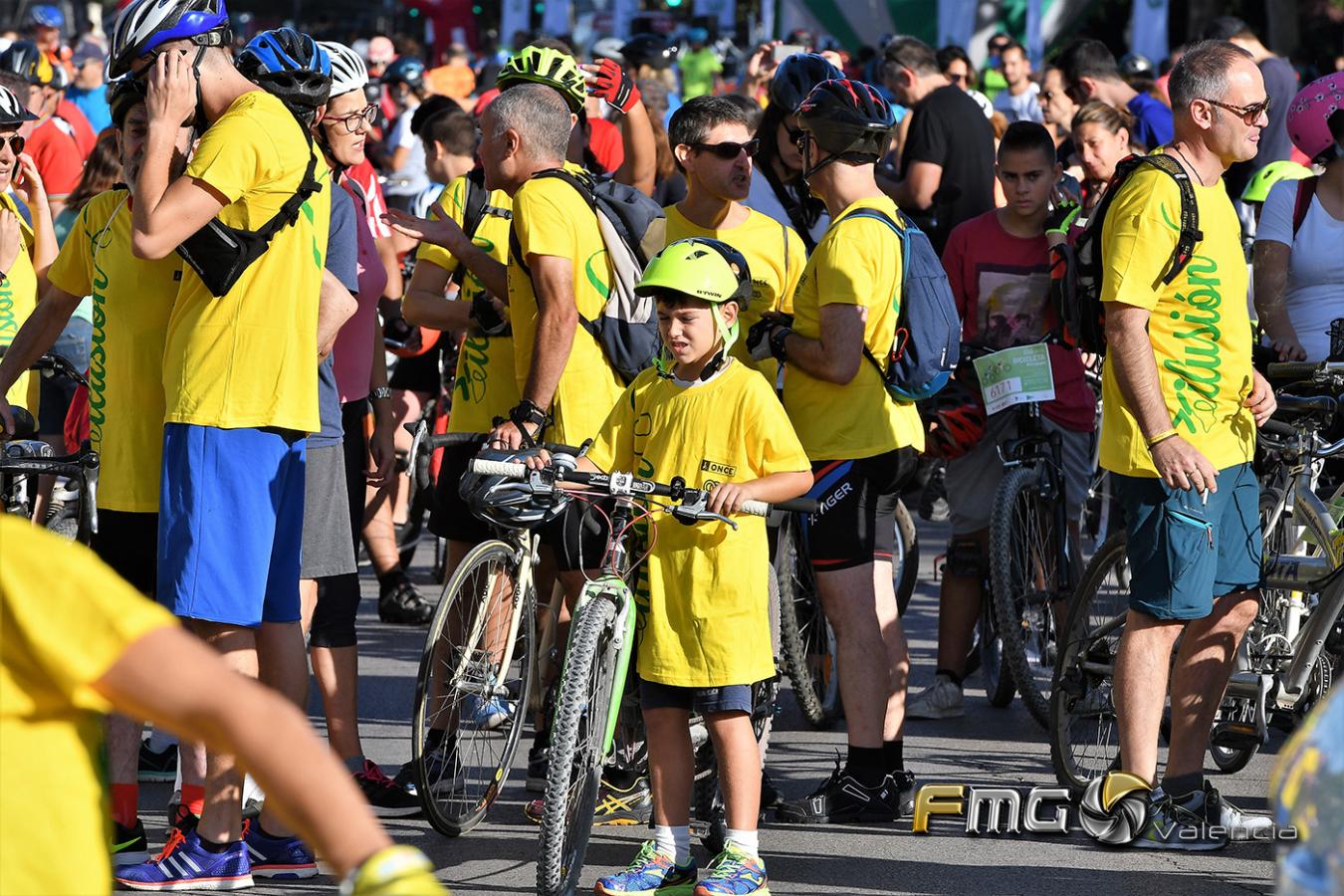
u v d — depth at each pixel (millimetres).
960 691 24047
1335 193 22547
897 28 73688
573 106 19750
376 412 22469
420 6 101438
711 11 92500
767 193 23609
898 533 26156
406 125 54062
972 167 33375
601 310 19031
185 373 15586
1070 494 24250
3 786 6719
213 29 15414
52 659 6477
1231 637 18156
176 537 15531
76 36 83562
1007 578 22516
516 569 18828
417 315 20812
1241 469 17703
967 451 23281
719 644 15648
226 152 14789
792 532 21406
